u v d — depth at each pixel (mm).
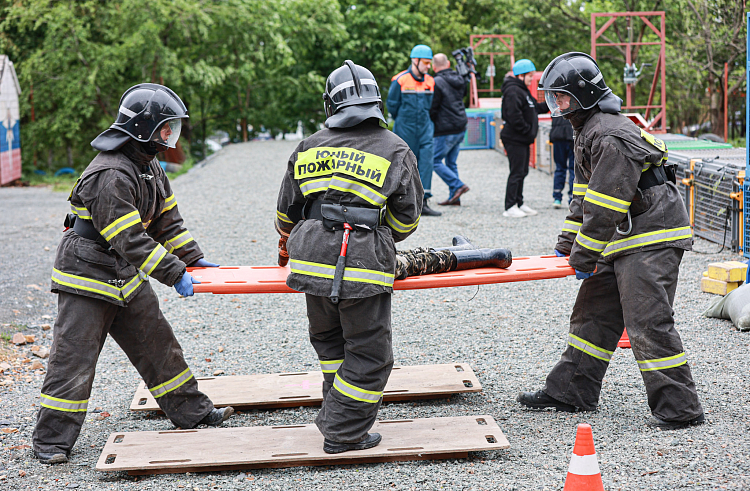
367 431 3680
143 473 3594
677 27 20906
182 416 4195
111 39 22312
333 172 3516
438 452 3609
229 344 5836
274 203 12789
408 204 3557
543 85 3971
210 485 3479
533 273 4047
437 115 11266
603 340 4215
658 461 3486
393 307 6746
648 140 3793
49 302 7137
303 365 5297
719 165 8328
